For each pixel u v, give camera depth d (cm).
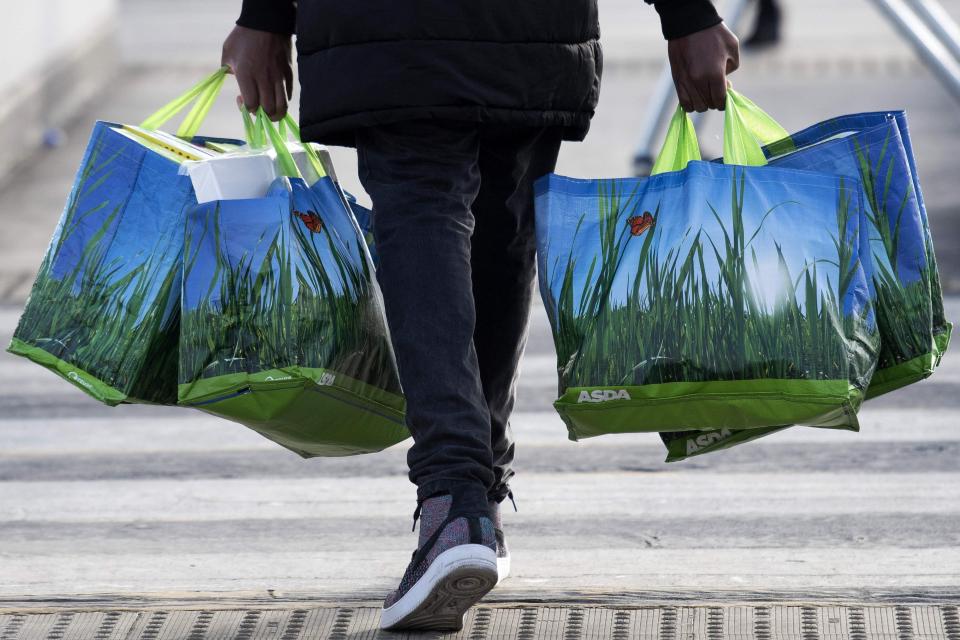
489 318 837
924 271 796
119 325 795
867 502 1052
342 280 784
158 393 807
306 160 846
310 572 924
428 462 725
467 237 759
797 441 1223
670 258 759
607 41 3759
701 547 955
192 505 1084
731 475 1130
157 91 3278
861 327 762
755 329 746
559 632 807
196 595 880
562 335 773
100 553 973
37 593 891
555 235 786
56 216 2272
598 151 2538
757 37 3659
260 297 759
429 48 750
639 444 1228
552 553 948
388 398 812
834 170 795
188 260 767
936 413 1306
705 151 2369
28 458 1227
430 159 762
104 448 1256
